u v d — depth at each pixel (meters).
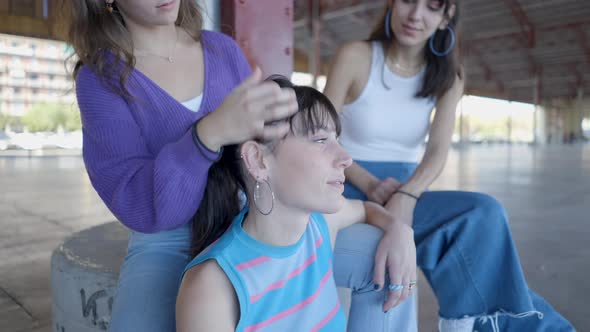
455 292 1.07
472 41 21.91
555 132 32.41
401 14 1.28
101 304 1.05
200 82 0.99
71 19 0.93
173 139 0.91
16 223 3.76
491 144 27.97
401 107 1.39
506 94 27.39
